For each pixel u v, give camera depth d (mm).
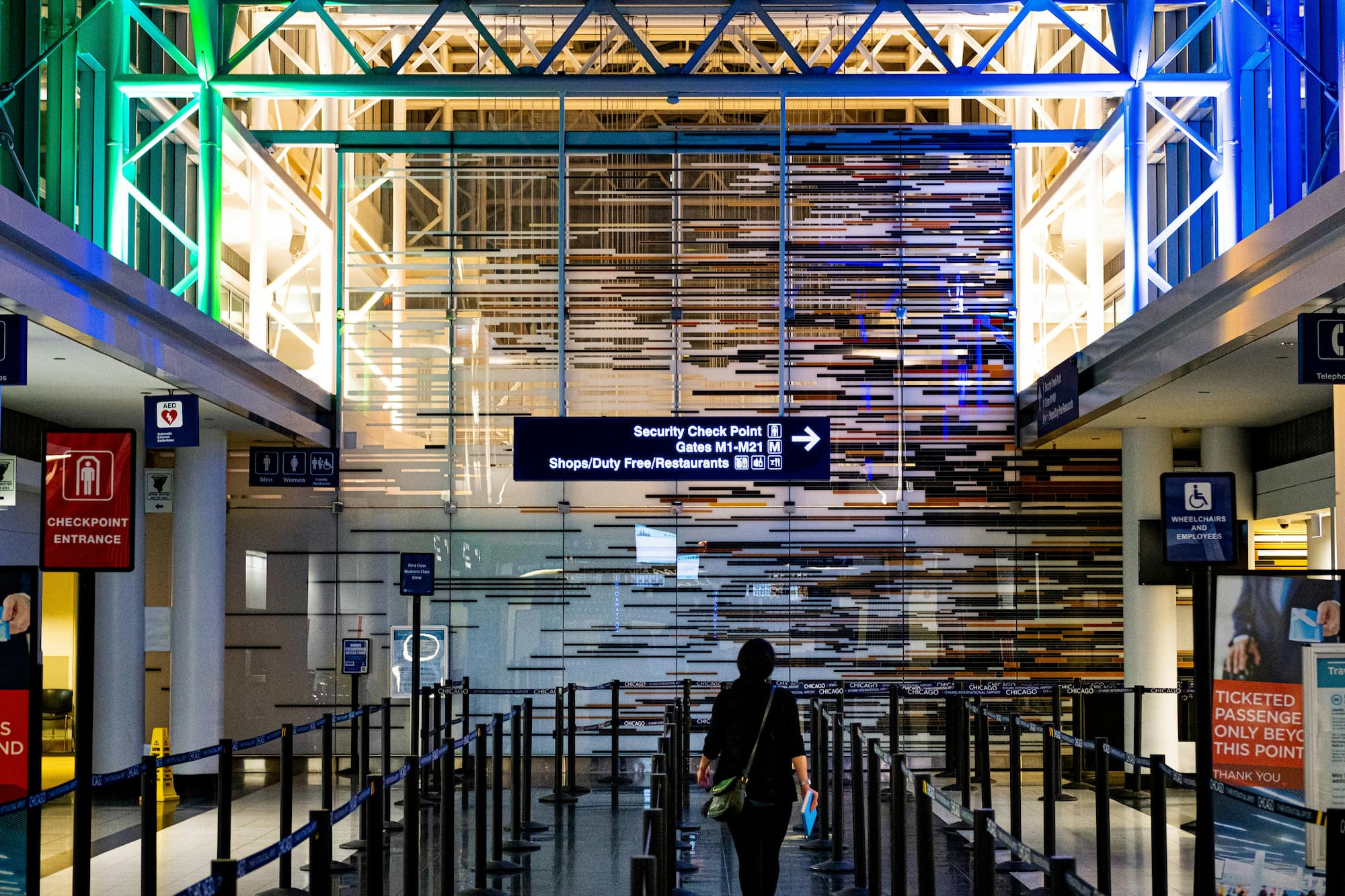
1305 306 9953
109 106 15523
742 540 18906
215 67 15648
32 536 16266
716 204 19141
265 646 18891
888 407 18984
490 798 14445
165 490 17156
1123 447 17625
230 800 9398
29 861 7152
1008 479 18906
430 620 18875
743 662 7871
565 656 18797
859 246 19109
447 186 19188
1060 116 21016
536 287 19094
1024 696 18672
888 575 18844
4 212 9188
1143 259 15617
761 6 15977
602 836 12023
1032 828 12328
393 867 10539
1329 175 13430
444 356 19078
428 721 15117
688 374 19000
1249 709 7836
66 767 17906
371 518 19016
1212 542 10531
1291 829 7680
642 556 18891
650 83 15742
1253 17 13875
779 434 14617
